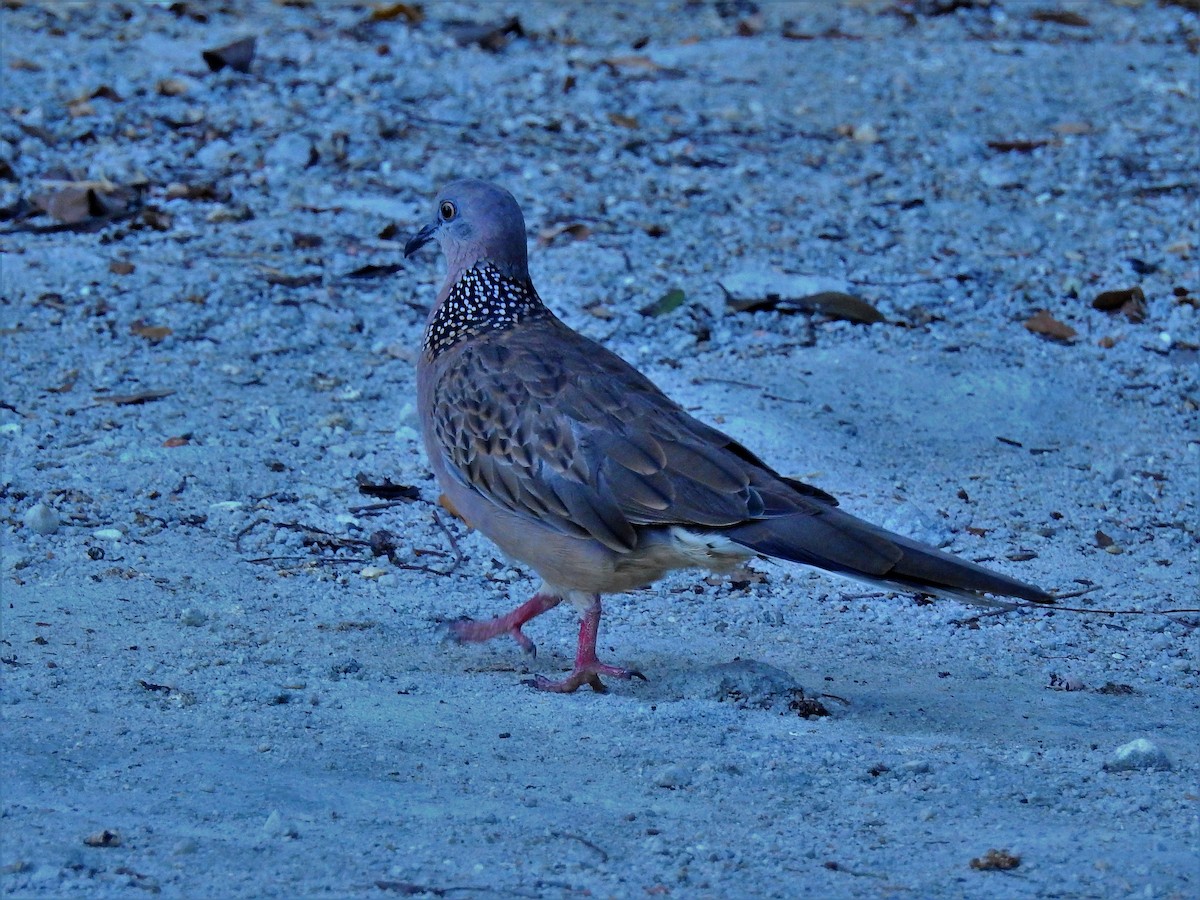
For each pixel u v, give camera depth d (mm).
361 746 8391
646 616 11031
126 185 17062
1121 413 14500
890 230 17641
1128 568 12016
